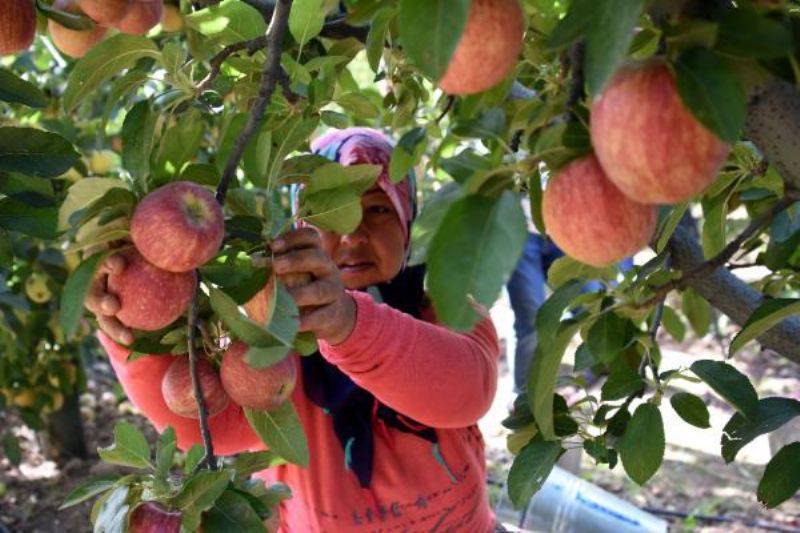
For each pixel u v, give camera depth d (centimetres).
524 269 406
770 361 646
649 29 98
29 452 528
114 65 142
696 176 87
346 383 199
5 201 135
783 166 109
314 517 204
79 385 453
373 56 137
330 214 133
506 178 95
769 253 170
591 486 308
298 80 157
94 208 113
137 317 116
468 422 186
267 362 112
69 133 360
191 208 114
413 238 97
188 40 180
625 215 95
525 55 135
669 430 570
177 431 187
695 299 199
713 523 464
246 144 126
